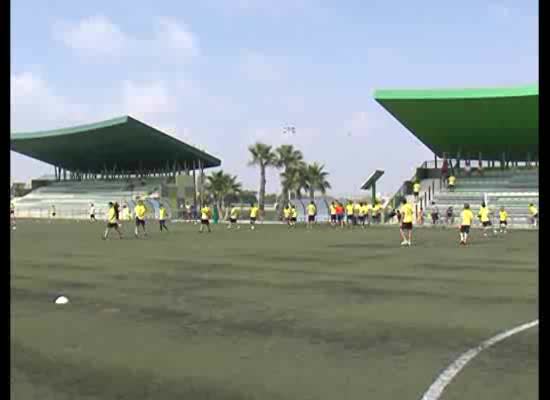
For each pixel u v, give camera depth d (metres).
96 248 20.55
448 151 56.78
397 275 12.31
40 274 12.74
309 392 4.74
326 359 5.71
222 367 5.46
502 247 20.14
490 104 39.59
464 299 9.16
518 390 4.71
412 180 50.97
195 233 31.78
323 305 8.69
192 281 11.50
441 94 38.66
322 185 72.94
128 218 63.03
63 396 4.68
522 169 52.22
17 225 45.97
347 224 43.28
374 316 7.81
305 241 24.06
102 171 93.75
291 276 12.23
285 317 7.79
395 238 25.88
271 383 4.98
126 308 8.52
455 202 44.50
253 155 69.31
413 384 4.91
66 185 82.56
